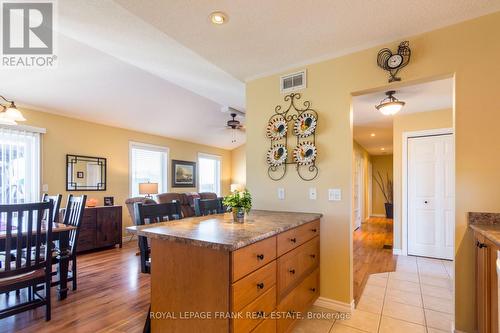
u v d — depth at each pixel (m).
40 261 2.25
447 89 3.08
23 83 3.64
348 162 2.39
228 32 2.08
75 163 4.76
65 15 2.30
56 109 4.42
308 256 2.23
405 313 2.37
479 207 1.87
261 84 2.92
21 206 2.07
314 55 2.47
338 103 2.45
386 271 3.54
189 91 4.71
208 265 1.42
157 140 6.40
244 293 1.42
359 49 2.35
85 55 3.26
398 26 2.00
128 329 2.12
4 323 2.20
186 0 1.71
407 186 4.37
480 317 1.75
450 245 4.06
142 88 4.35
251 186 2.92
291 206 2.67
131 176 5.74
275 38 2.17
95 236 4.50
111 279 3.20
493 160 1.84
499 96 1.83
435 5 1.77
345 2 1.73
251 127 2.96
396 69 2.16
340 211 2.42
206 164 8.05
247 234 1.56
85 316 2.32
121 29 2.41
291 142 2.69
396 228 4.44
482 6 1.79
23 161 4.08
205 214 2.81
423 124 4.23
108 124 5.32
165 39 2.43
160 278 1.65
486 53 1.88
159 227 1.81
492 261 1.53
